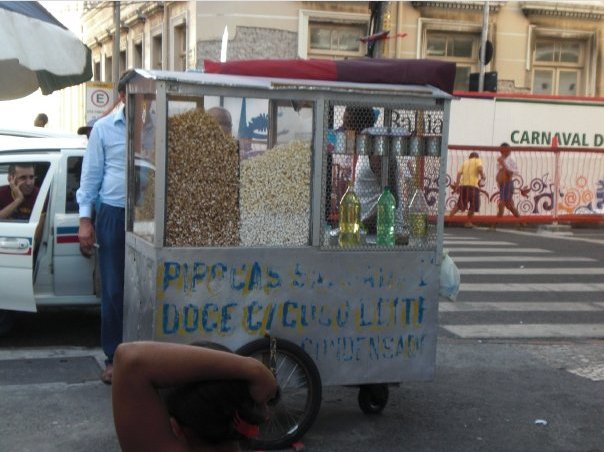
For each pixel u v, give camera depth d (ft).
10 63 13.93
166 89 14.58
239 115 15.26
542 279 36.81
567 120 64.69
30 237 22.16
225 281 15.12
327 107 15.46
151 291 15.12
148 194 15.92
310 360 15.53
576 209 62.39
